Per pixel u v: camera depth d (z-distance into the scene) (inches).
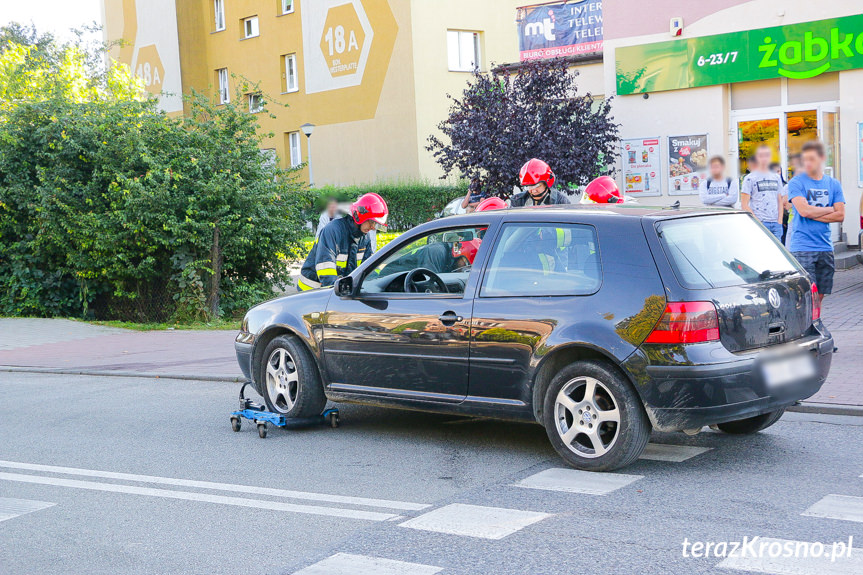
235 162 666.8
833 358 345.1
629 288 226.7
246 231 655.8
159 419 336.5
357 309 281.7
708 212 243.0
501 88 766.5
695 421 219.6
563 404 237.1
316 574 173.5
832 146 652.7
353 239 343.6
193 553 189.9
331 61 1444.4
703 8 689.6
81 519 218.1
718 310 220.1
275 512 215.6
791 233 366.0
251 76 1598.2
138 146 644.1
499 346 246.4
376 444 280.1
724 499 206.5
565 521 196.7
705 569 165.6
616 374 227.0
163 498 232.5
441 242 270.2
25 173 695.7
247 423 322.3
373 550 185.2
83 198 667.4
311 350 293.6
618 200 374.0
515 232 253.6
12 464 276.8
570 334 232.2
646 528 189.5
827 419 277.3
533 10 1003.3
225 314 689.0
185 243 652.1
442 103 1352.1
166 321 681.0
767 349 228.4
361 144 1414.9
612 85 742.5
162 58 1750.7
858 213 641.0
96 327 650.2
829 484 214.7
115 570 182.2
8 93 903.7
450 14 1352.1
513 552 179.5
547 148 723.4
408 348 266.8
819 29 641.6
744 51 674.2
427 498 220.7
